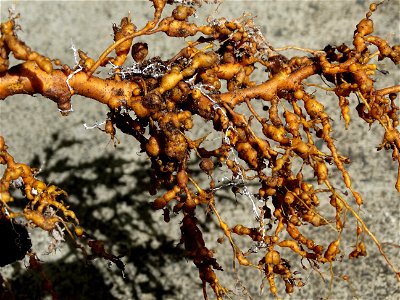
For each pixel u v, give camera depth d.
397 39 0.66
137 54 0.31
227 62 0.31
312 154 0.29
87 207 0.60
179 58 0.31
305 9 0.68
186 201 0.29
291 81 0.30
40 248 0.58
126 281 0.57
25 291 0.56
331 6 0.68
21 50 0.27
